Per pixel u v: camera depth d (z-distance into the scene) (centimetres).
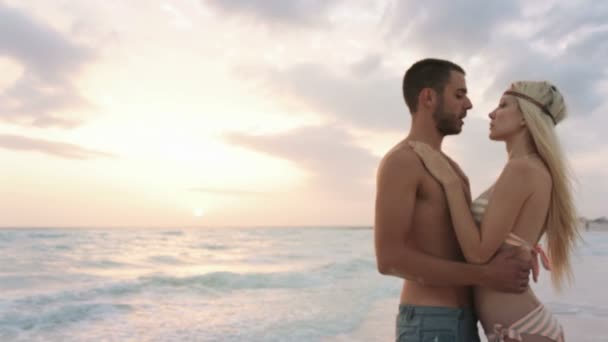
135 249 2883
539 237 246
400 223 230
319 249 3356
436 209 241
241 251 3072
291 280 1510
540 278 1369
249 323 869
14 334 823
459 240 235
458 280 227
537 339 231
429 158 239
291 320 891
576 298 1059
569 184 252
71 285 1376
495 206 236
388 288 1330
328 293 1248
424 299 245
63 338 790
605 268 1875
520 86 259
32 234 3775
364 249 3372
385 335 773
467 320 246
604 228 8381
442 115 248
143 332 818
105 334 812
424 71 252
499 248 234
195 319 914
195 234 5628
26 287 1344
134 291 1286
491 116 268
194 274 1623
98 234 4338
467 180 272
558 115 256
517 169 238
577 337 703
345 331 799
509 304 235
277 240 4706
